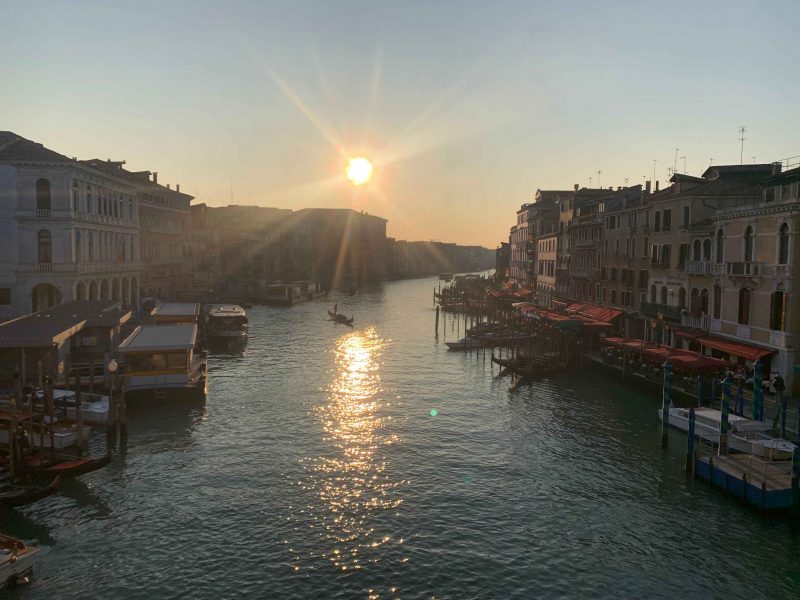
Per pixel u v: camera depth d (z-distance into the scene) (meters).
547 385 41.28
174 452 27.70
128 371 35.25
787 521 21.17
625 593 17.36
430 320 82.56
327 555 19.14
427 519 21.55
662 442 28.47
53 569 18.23
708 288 38.53
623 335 50.78
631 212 50.12
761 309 33.25
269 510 22.09
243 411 34.47
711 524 21.17
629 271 50.34
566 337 48.88
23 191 48.34
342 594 17.16
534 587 17.61
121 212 62.59
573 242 65.38
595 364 45.41
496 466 26.44
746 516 21.69
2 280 48.41
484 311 85.88
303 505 22.52
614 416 33.81
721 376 35.34
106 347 42.72
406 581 17.81
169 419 32.69
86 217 52.62
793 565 18.72
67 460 24.09
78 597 16.89
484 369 47.44
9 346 32.38
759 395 27.38
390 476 25.27
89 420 30.30
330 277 156.50
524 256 98.19
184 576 17.95
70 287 49.62
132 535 20.25
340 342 60.97
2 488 21.95
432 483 24.61
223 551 19.33
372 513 21.95
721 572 18.41
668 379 28.25
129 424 31.62
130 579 17.78
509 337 58.56
